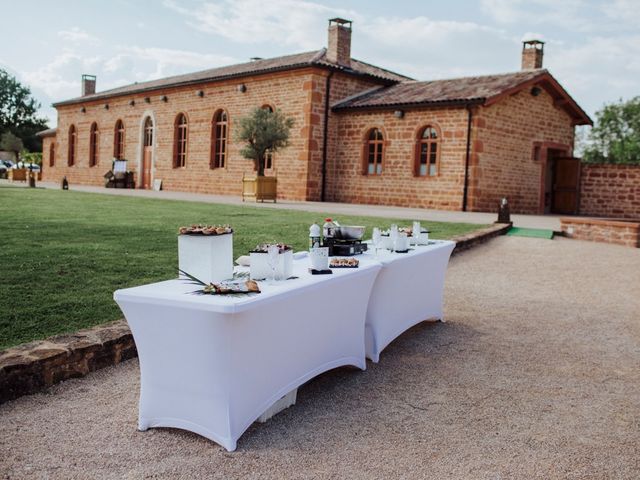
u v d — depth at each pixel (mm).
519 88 19141
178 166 27094
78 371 3914
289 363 3551
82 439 3117
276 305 3242
